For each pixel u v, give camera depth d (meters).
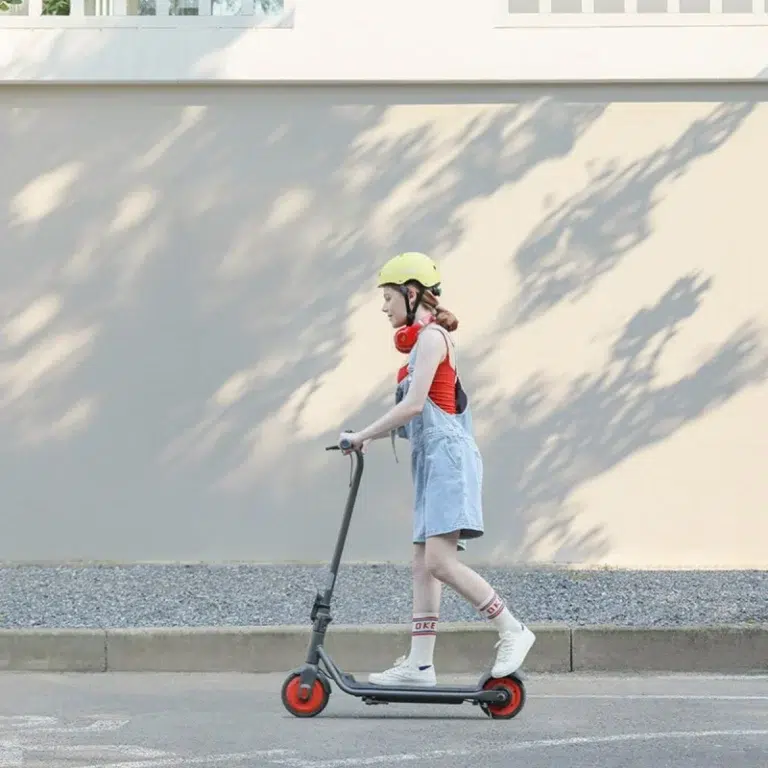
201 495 16.61
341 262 16.59
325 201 16.59
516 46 16.41
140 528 16.61
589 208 16.56
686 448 16.53
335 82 16.52
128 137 16.66
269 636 12.36
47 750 9.13
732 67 16.36
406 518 16.56
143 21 16.53
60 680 11.89
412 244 16.56
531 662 12.28
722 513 16.55
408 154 16.56
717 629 12.34
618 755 8.94
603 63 16.38
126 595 14.41
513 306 16.53
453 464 10.17
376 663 12.33
